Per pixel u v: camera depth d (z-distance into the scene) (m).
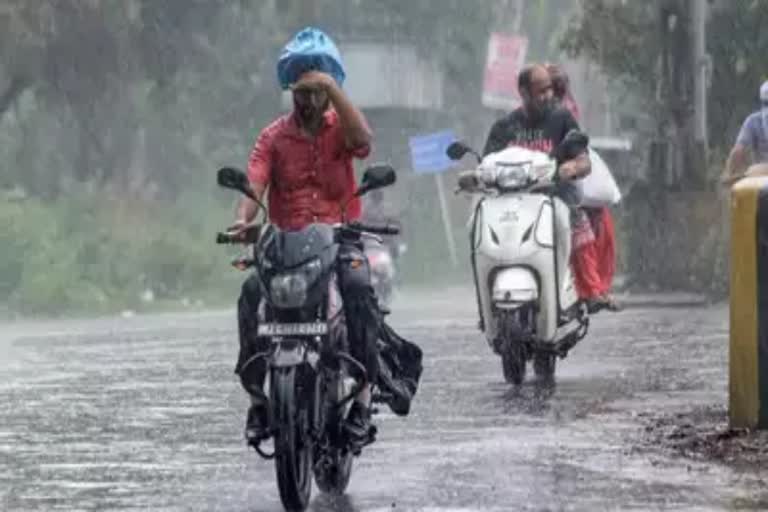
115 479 21.36
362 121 20.47
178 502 19.66
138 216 91.12
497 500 19.11
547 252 31.06
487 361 36.25
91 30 88.12
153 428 26.23
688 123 61.47
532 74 32.62
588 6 69.62
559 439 23.78
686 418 25.42
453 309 62.91
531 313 31.16
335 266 19.62
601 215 33.16
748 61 66.69
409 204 116.88
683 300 55.12
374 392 21.50
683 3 61.75
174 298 83.00
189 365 37.69
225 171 20.11
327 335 19.45
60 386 33.16
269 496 20.05
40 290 75.81
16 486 20.89
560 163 31.47
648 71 69.06
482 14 115.88
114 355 41.53
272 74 101.38
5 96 88.88
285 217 20.77
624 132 76.56
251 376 19.81
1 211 82.00
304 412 19.11
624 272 65.06
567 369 33.84
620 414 26.31
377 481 20.72
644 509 18.28
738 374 23.33
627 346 38.53
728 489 19.38
